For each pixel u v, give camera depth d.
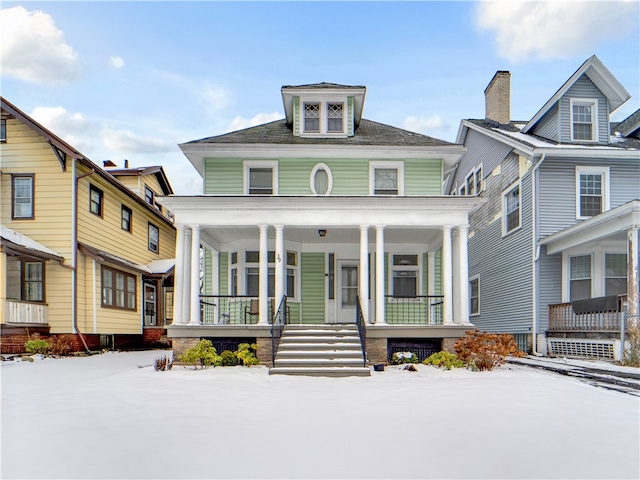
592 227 11.91
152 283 21.41
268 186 13.42
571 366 10.37
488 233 18.09
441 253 14.46
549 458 3.99
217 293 14.01
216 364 10.51
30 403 6.27
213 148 12.98
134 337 18.95
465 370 9.90
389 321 14.16
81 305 14.98
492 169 17.75
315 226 11.81
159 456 4.05
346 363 9.66
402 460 3.93
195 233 11.72
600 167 14.43
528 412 5.55
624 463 3.88
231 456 4.04
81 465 3.83
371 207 11.72
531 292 14.33
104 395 6.83
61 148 14.49
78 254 14.92
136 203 19.83
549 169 14.35
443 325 11.27
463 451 4.16
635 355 10.12
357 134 14.13
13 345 13.38
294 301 14.02
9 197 14.76
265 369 10.14
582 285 13.52
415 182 13.34
